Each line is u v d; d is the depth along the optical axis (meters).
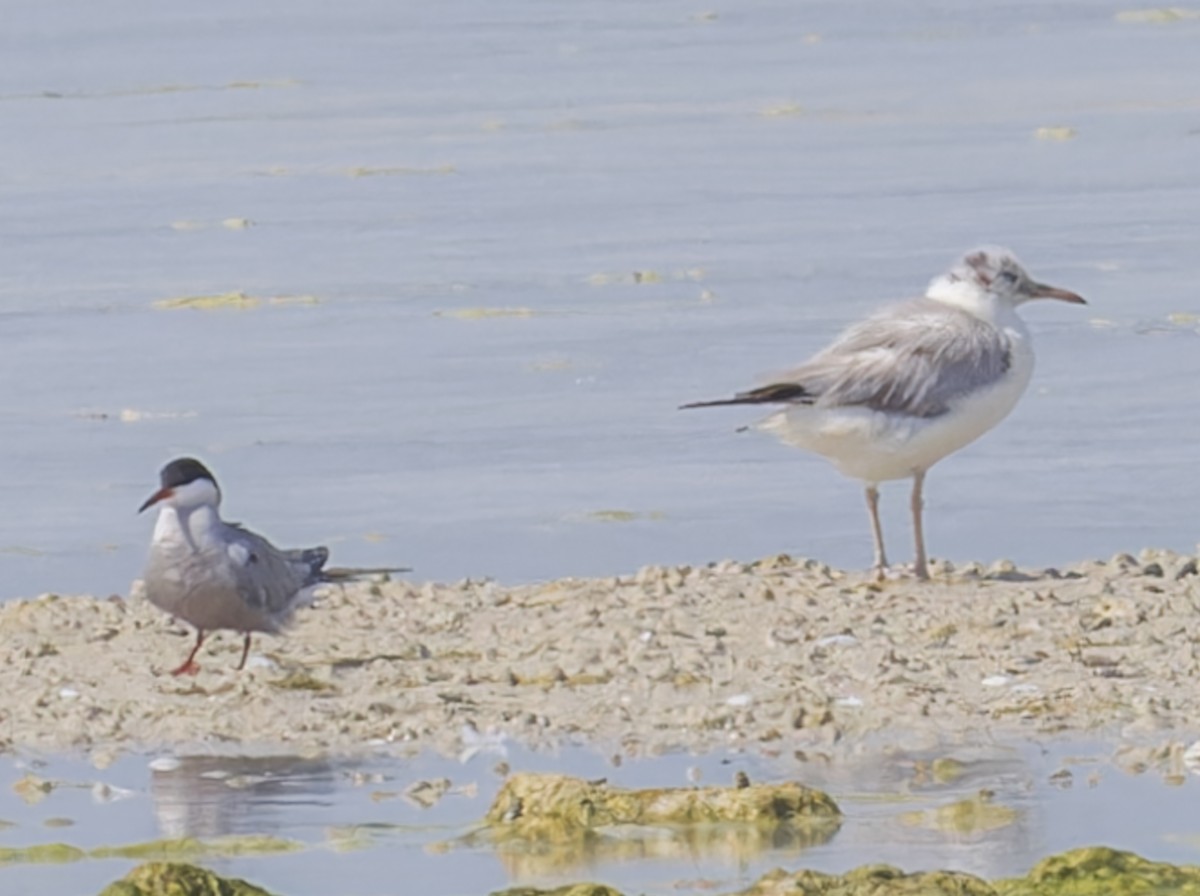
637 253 26.50
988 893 8.48
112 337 23.20
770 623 12.62
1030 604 12.97
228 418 20.02
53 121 36.97
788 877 8.59
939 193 29.56
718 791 9.75
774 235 27.27
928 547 15.91
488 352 22.12
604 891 8.56
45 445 19.27
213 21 47.53
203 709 11.49
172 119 36.88
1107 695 11.28
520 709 11.35
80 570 15.78
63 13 48.81
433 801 10.05
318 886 8.99
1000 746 10.62
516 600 13.48
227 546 12.16
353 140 34.69
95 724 11.27
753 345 22.08
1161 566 13.80
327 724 11.20
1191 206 28.16
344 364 21.84
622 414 19.83
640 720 11.16
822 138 33.88
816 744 10.75
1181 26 43.53
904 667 11.82
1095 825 9.50
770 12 46.91
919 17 45.53
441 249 27.09
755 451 18.67
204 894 8.61
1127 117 34.62
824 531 16.44
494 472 18.19
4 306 24.70
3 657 12.45
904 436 13.91
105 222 29.09
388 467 18.42
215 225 28.83
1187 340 21.69
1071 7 46.00
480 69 41.12
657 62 41.38
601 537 16.38
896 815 9.70
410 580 15.30
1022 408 19.53
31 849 9.50
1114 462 17.91
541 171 31.88
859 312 23.36
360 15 47.94
